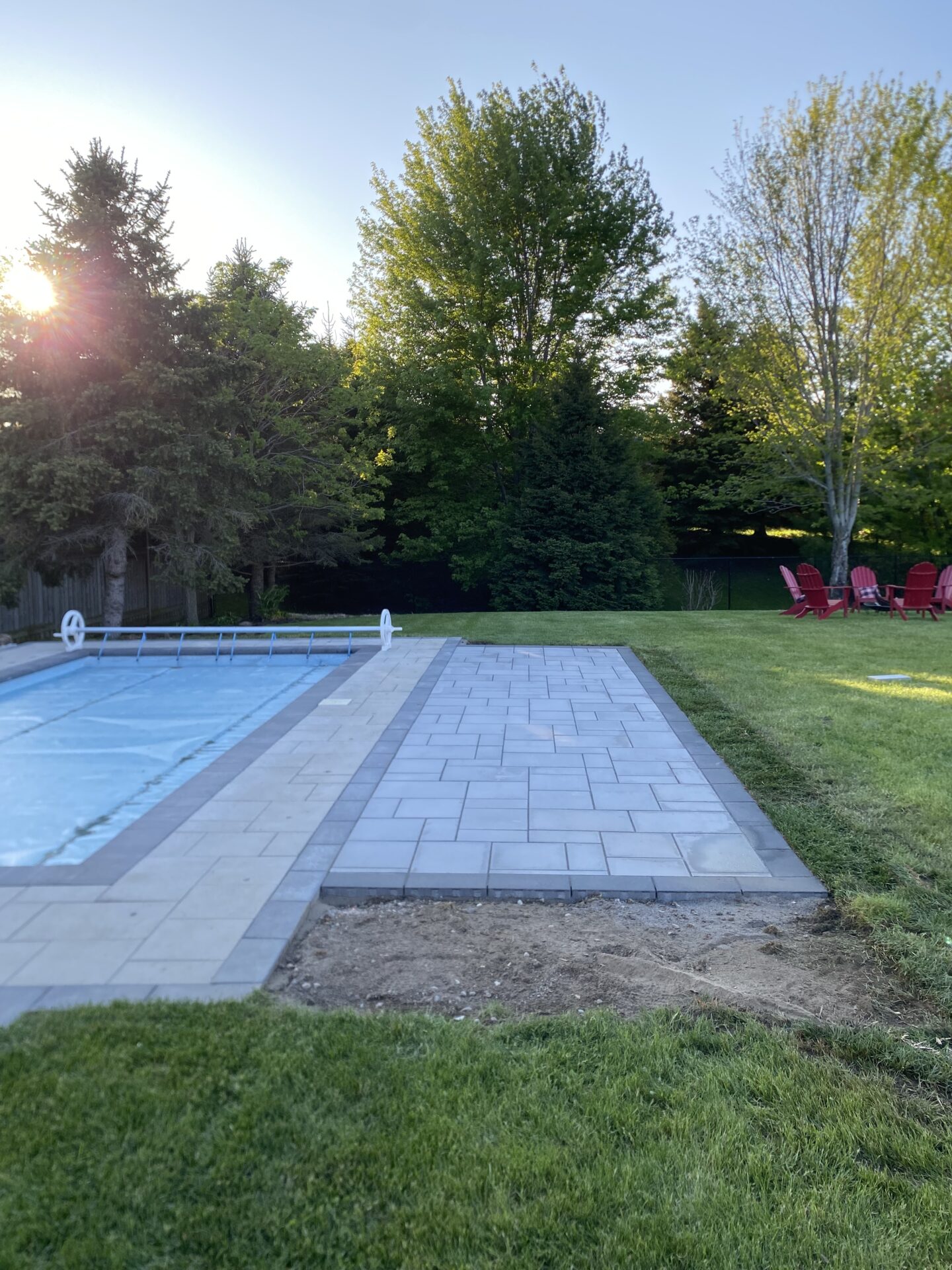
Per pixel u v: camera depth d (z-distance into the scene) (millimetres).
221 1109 2283
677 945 3393
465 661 10750
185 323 13758
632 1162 2131
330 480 17078
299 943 3438
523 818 4848
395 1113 2291
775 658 10641
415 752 6316
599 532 21344
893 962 3186
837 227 16703
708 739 6621
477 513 22922
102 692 10453
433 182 21047
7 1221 1894
